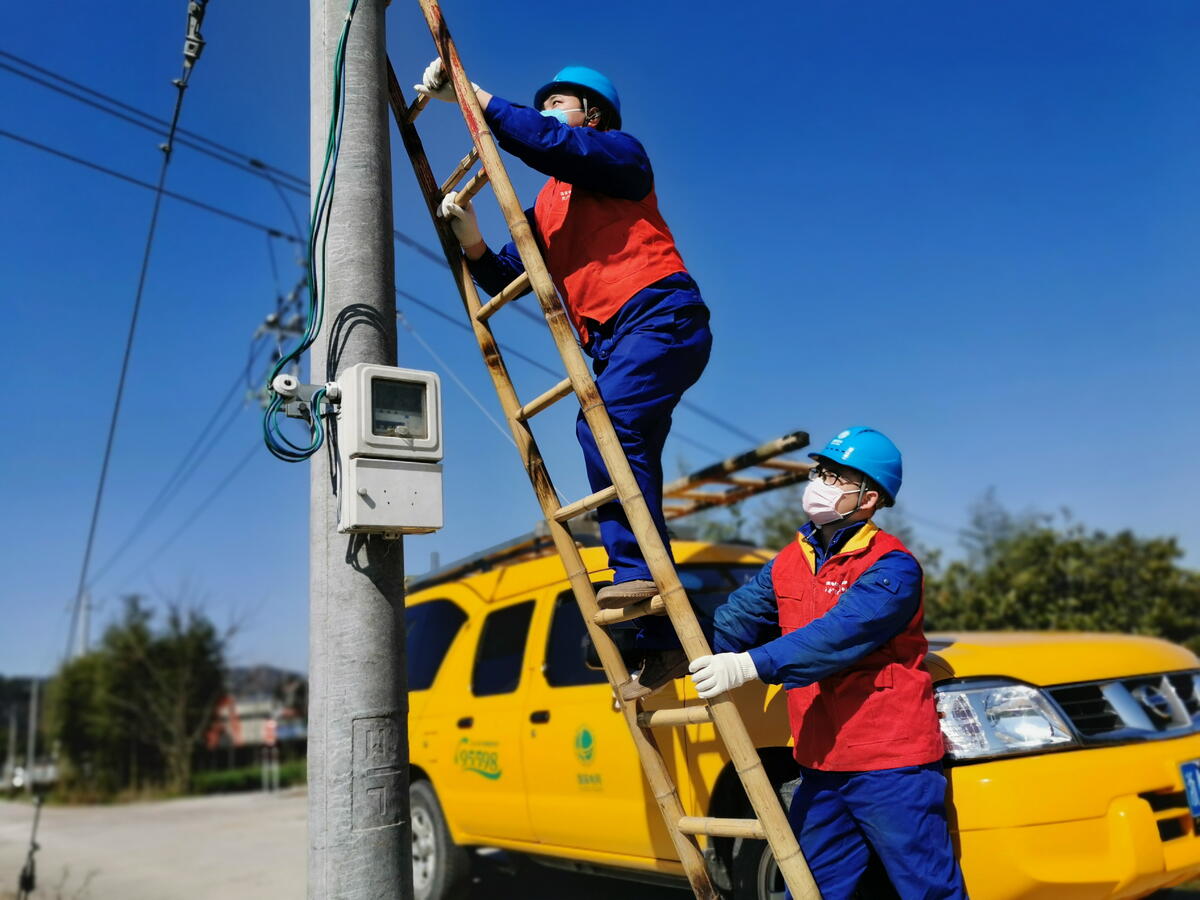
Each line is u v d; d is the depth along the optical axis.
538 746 4.75
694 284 3.14
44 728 44.03
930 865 2.81
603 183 3.08
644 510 2.79
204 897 7.08
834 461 3.14
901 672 2.94
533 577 5.33
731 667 2.68
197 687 36.56
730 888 3.75
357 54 3.56
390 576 3.18
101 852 10.73
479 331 3.56
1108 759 3.25
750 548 5.41
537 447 3.40
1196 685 3.88
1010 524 25.94
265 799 20.53
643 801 4.09
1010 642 3.86
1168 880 3.29
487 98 3.11
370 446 3.11
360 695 3.04
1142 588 11.81
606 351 3.13
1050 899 3.07
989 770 3.12
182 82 5.63
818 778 3.04
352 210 3.42
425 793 5.73
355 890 2.90
